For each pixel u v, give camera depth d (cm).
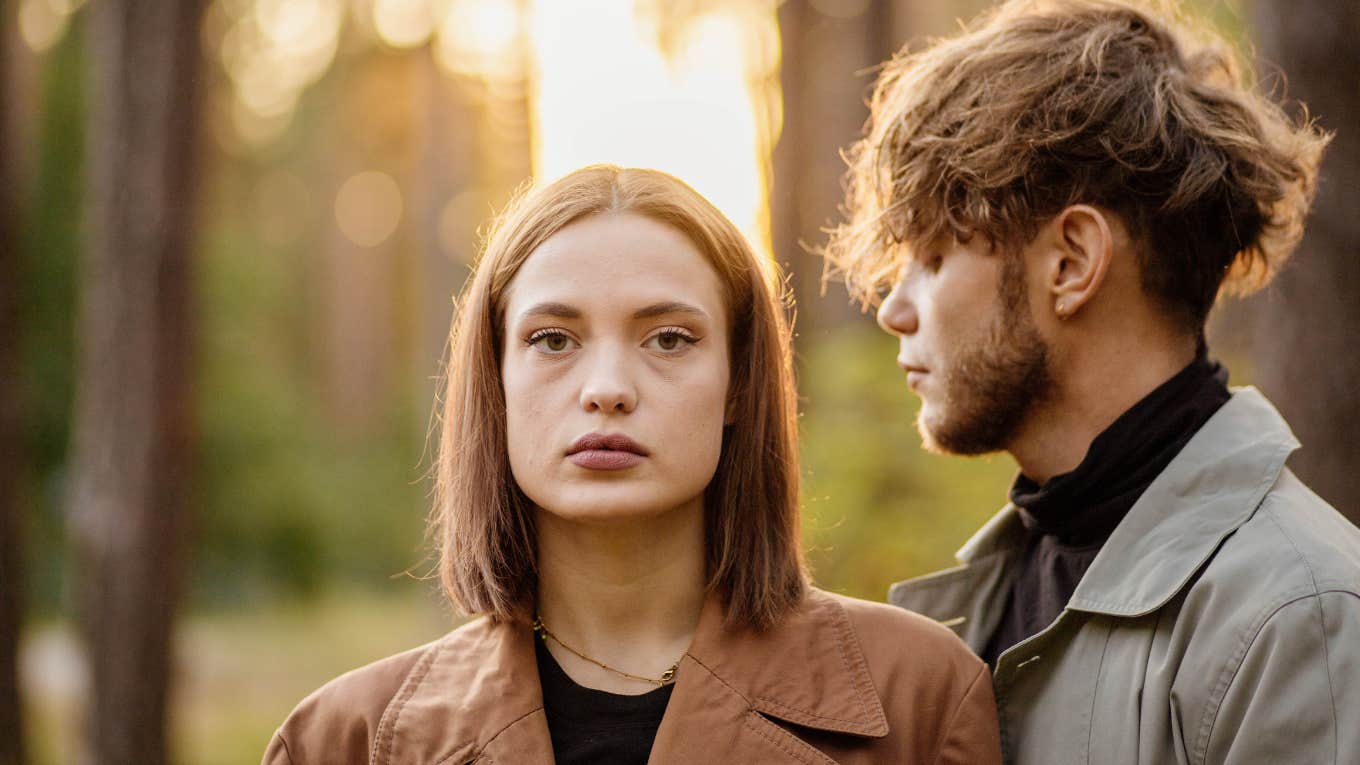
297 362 2625
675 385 155
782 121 854
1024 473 192
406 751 164
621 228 157
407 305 2702
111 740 640
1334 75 329
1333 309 329
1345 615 149
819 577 530
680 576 168
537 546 171
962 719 165
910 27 816
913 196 186
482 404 167
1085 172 176
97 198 647
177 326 648
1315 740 146
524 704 162
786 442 173
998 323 181
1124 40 184
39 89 1673
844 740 162
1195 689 156
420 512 1616
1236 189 180
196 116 649
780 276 184
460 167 1434
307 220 2747
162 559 648
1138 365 178
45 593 1522
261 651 1366
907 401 542
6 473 577
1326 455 330
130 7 638
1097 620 170
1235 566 159
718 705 161
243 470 1820
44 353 1631
